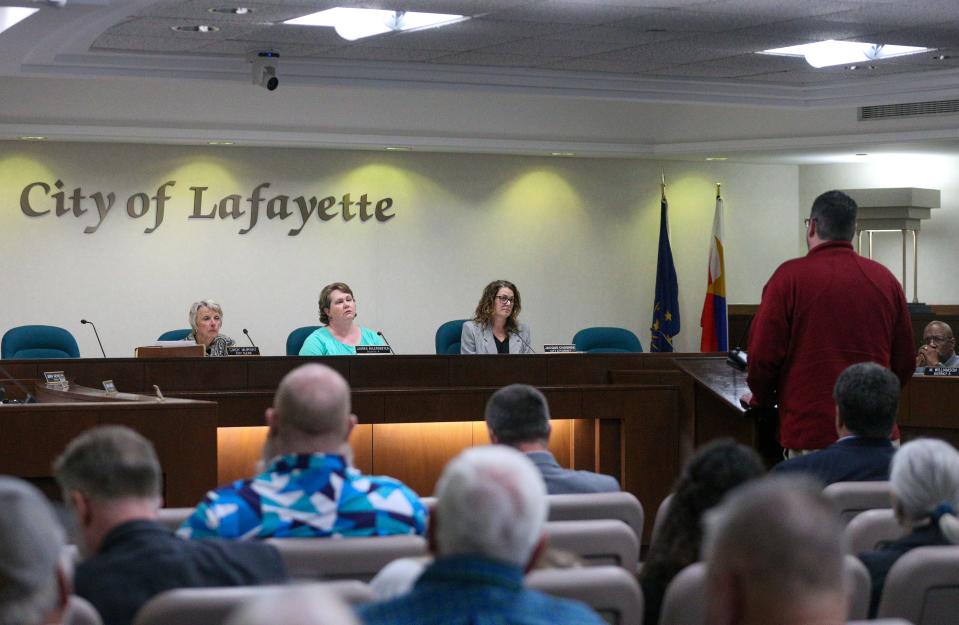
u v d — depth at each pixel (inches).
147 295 434.0
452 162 464.4
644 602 99.9
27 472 193.8
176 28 296.8
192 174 437.4
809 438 178.7
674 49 325.4
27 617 57.6
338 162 452.1
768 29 300.0
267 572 94.3
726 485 99.1
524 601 65.7
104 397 220.4
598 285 480.7
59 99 395.2
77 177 426.6
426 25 290.7
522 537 66.5
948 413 261.3
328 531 111.3
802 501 52.2
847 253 180.7
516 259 471.8
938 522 105.7
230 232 442.0
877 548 117.5
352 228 454.3
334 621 37.1
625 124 450.6
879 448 147.0
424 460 263.3
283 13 280.7
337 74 342.3
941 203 480.1
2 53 298.0
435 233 462.9
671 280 477.1
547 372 284.8
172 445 201.3
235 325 442.6
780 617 51.0
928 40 314.8
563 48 324.2
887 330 180.7
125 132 409.7
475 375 280.8
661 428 267.0
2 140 418.0
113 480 93.4
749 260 498.6
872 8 277.1
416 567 83.3
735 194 496.7
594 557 109.7
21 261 421.7
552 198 475.5
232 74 340.2
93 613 77.5
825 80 374.6
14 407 193.2
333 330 310.2
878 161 489.1
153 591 90.6
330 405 112.3
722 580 52.5
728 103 376.5
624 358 287.6
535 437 141.2
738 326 489.4
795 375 180.4
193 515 110.1
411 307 460.4
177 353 281.9
